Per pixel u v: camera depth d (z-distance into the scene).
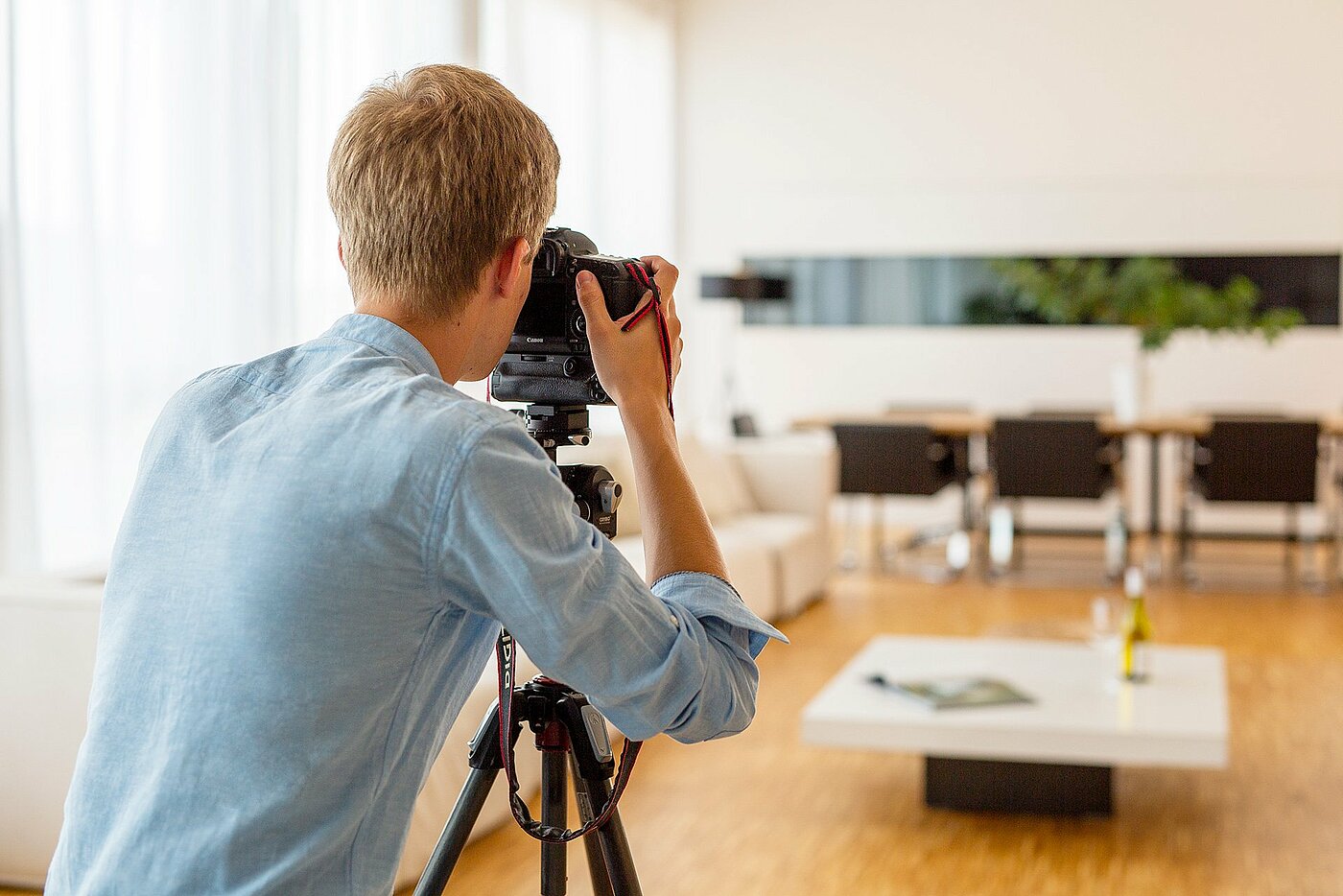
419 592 0.91
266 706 0.88
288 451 0.92
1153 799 3.59
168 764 0.89
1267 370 8.28
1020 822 3.42
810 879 3.03
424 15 5.67
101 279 3.93
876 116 8.79
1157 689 3.57
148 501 0.97
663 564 1.06
